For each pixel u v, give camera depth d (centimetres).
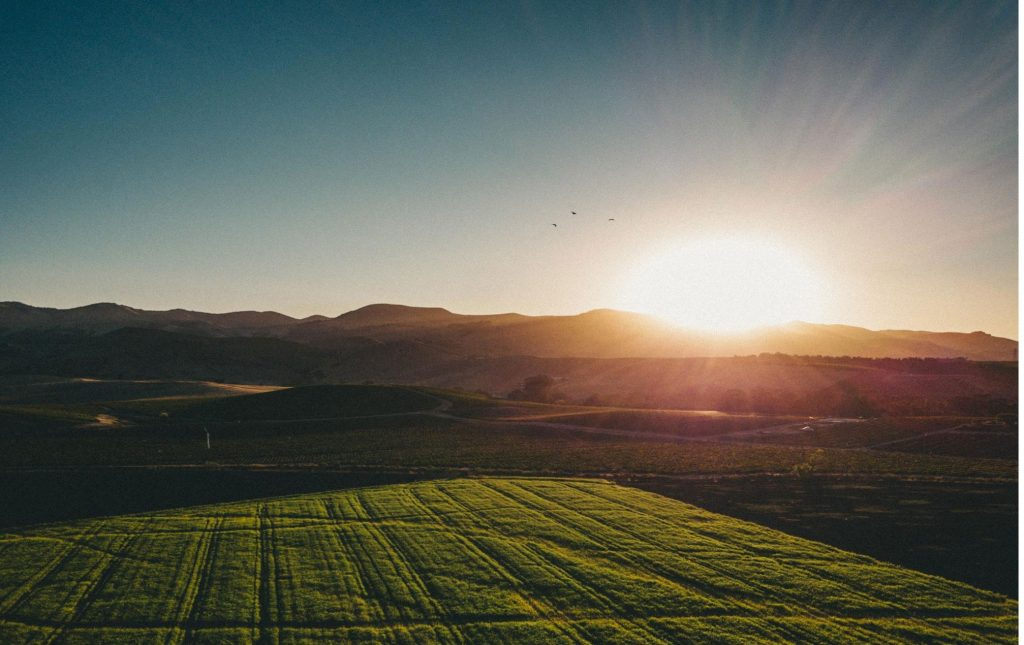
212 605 3189
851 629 2897
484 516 4819
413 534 4341
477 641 2814
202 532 4422
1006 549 4344
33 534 4394
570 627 2931
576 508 5078
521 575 3562
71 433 9800
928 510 5284
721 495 5934
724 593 3303
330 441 9388
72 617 3073
